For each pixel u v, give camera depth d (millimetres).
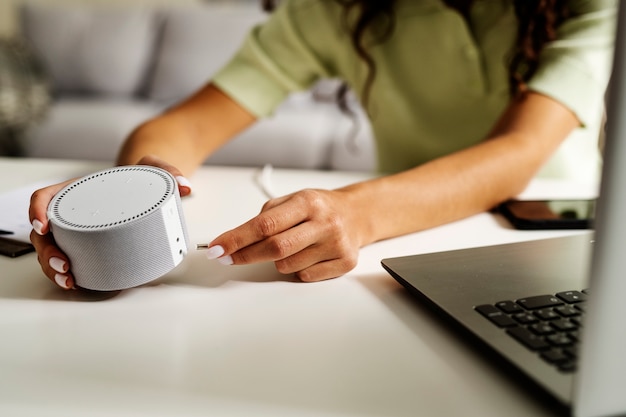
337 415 333
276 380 367
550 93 750
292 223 498
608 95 257
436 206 621
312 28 1008
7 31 3297
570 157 973
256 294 489
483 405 340
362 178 849
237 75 979
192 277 521
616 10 249
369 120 1093
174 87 2844
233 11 2934
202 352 400
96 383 365
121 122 2531
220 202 729
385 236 593
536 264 503
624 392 288
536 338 374
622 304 276
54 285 507
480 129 981
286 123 2482
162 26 2975
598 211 267
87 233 448
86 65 2939
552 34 802
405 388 357
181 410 338
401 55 989
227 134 945
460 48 931
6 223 632
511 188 682
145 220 457
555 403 315
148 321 445
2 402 345
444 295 445
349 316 451
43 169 868
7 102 2516
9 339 419
